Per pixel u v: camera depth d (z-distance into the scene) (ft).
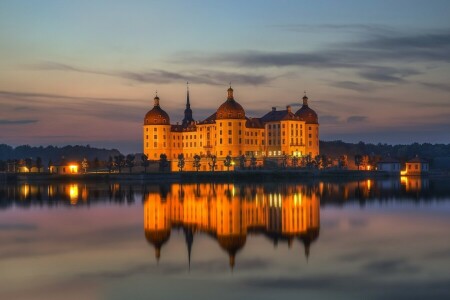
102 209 409.28
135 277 194.59
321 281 186.50
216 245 252.21
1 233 290.35
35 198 515.91
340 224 313.73
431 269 199.72
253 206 426.92
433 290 175.32
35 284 187.01
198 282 187.83
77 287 183.42
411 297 169.37
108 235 282.15
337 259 217.36
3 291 179.63
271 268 204.64
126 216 363.15
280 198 505.25
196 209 407.44
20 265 212.84
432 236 267.39
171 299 170.60
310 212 378.12
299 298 169.78
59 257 226.58
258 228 303.89
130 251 238.68
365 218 339.36
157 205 440.45
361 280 186.91
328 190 627.87
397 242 251.60
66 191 623.77
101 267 209.15
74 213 382.83
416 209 391.24
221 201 474.90
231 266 208.85
